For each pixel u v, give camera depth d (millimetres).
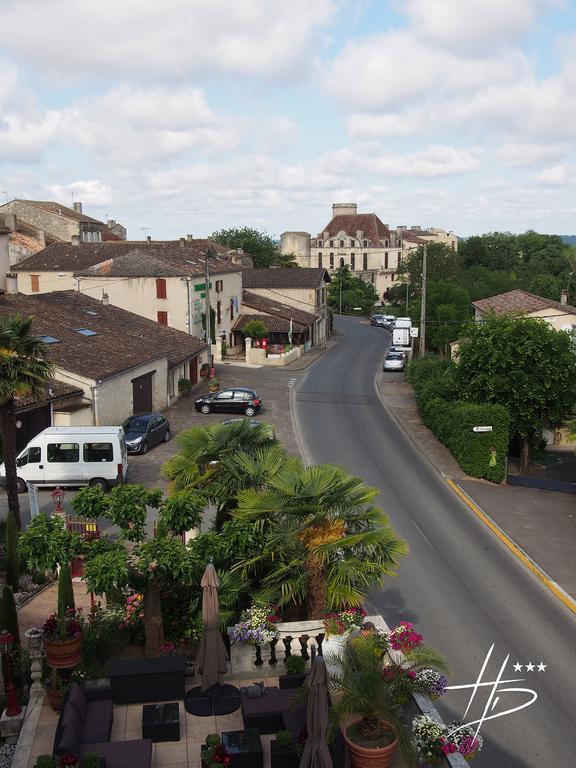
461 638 16875
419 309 66938
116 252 62719
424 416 40000
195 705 12055
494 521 25422
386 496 27797
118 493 13406
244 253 98375
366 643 11828
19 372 20203
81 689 11734
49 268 61469
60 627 12312
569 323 42469
